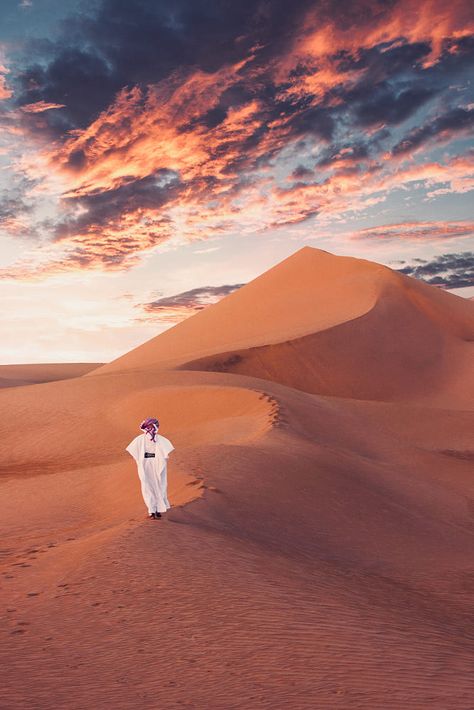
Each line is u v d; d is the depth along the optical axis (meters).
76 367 141.25
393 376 58.09
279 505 15.65
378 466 23.84
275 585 9.02
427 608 9.89
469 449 32.22
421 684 5.76
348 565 12.39
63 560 10.32
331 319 65.62
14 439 32.03
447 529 17.39
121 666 6.21
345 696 5.49
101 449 29.80
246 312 78.94
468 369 59.31
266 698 5.46
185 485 16.05
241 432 26.38
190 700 5.45
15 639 7.03
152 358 75.12
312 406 33.75
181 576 9.05
